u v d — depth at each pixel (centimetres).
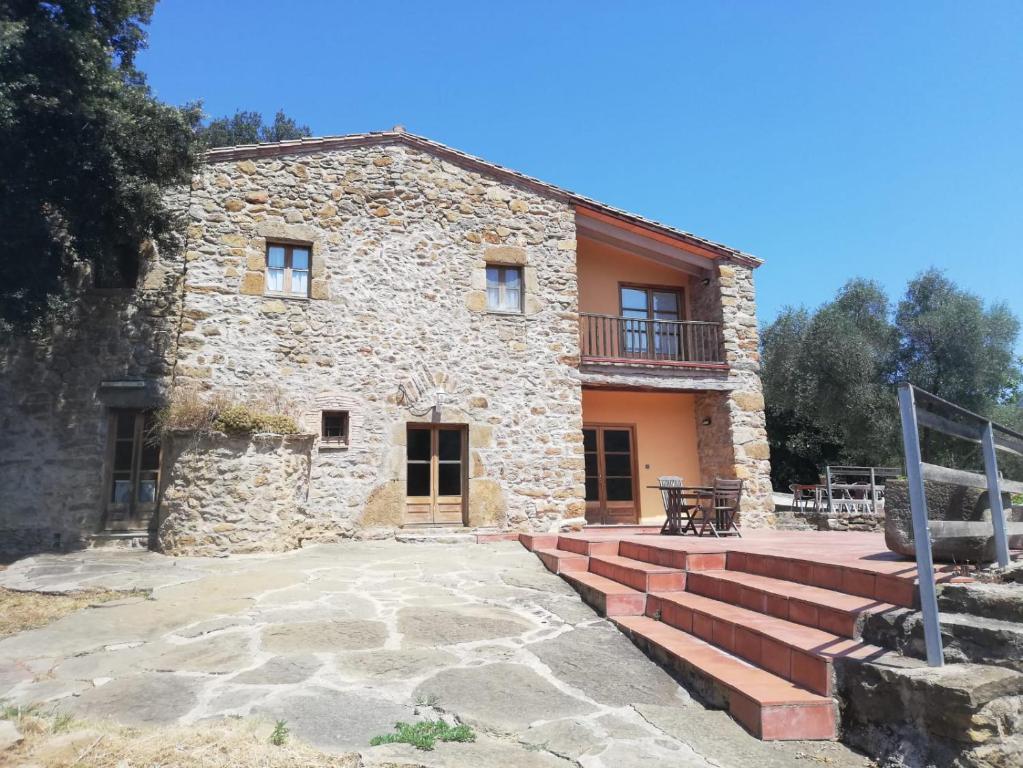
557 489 1023
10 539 870
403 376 977
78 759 274
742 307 1207
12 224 745
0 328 814
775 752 338
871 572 435
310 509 905
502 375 1027
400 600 591
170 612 534
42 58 716
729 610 491
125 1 803
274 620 519
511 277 1080
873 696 344
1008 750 306
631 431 1246
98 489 895
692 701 411
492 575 709
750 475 1143
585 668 454
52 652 445
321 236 974
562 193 1110
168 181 851
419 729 338
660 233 1167
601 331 1236
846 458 2162
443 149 1052
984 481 438
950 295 1898
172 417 818
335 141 1002
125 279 962
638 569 600
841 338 1806
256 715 345
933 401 398
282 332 934
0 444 891
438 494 992
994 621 359
